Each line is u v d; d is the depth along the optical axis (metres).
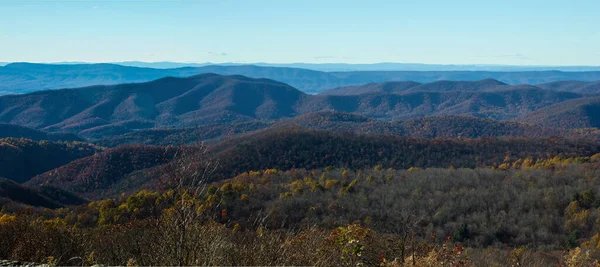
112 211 20.33
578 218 33.75
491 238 32.53
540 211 37.44
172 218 3.55
